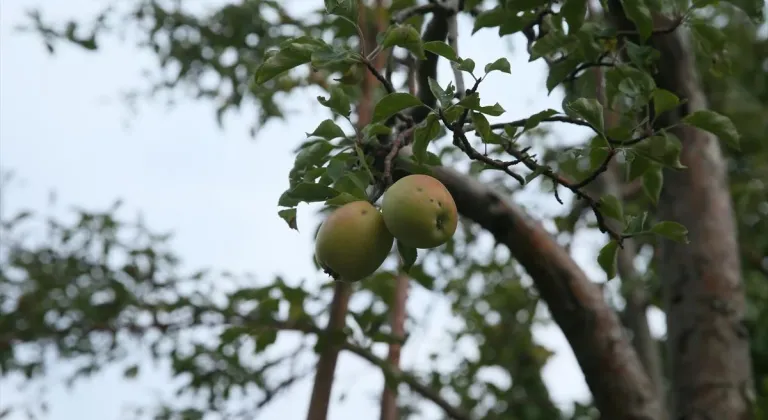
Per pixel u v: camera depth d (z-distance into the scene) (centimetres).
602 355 311
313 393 401
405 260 219
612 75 258
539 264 317
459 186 318
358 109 435
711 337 321
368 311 402
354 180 213
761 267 713
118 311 522
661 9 262
